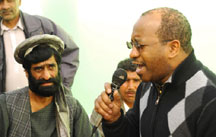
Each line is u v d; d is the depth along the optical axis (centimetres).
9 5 238
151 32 117
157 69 120
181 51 120
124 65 220
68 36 258
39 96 164
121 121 135
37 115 163
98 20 415
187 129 114
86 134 171
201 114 112
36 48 162
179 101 117
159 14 119
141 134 134
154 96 131
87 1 411
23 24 247
